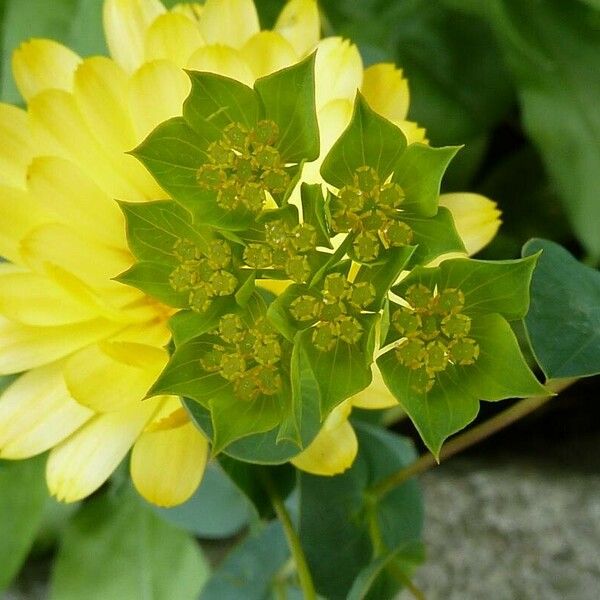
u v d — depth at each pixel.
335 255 0.17
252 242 0.17
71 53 0.24
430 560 0.35
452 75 0.38
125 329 0.22
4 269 0.24
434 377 0.17
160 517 0.35
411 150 0.16
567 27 0.36
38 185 0.22
